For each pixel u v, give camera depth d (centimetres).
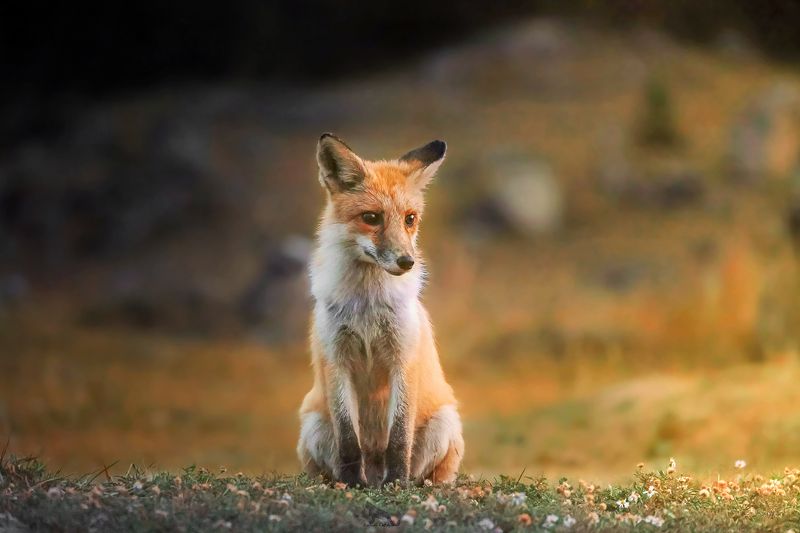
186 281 2648
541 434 1259
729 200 2647
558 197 2727
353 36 3972
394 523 530
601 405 1316
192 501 537
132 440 1451
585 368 1800
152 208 3042
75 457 1309
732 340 1680
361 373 686
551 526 527
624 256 2442
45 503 524
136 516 509
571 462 1136
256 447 1409
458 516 537
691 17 3388
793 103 2941
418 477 700
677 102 3148
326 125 3262
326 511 527
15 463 614
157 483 583
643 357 1803
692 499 621
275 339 2270
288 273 2400
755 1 1717
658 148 2909
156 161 3241
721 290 1797
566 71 3372
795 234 2380
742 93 3180
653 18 3122
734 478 757
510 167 2766
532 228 2625
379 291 666
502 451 1214
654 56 3416
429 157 711
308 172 3034
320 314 679
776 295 1698
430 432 699
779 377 1271
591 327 1995
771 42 3030
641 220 2622
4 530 492
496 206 2645
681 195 2692
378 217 664
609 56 3400
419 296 696
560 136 2995
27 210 3183
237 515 518
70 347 2106
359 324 666
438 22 3925
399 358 668
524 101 3206
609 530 527
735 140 2844
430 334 719
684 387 1315
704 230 2506
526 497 594
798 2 1639
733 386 1267
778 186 2692
